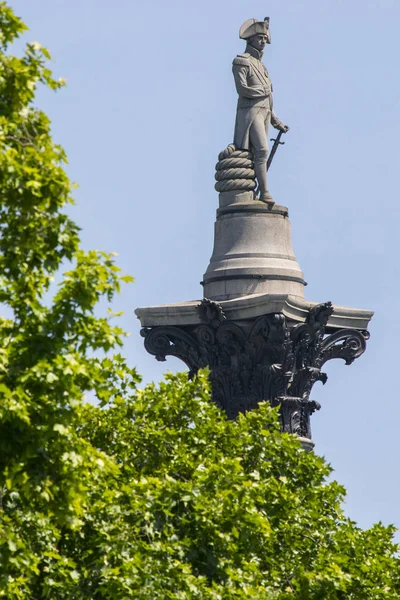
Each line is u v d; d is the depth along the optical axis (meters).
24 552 97.38
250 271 163.38
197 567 110.94
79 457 95.44
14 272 95.94
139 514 109.88
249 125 169.00
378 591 122.50
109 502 110.19
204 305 160.50
